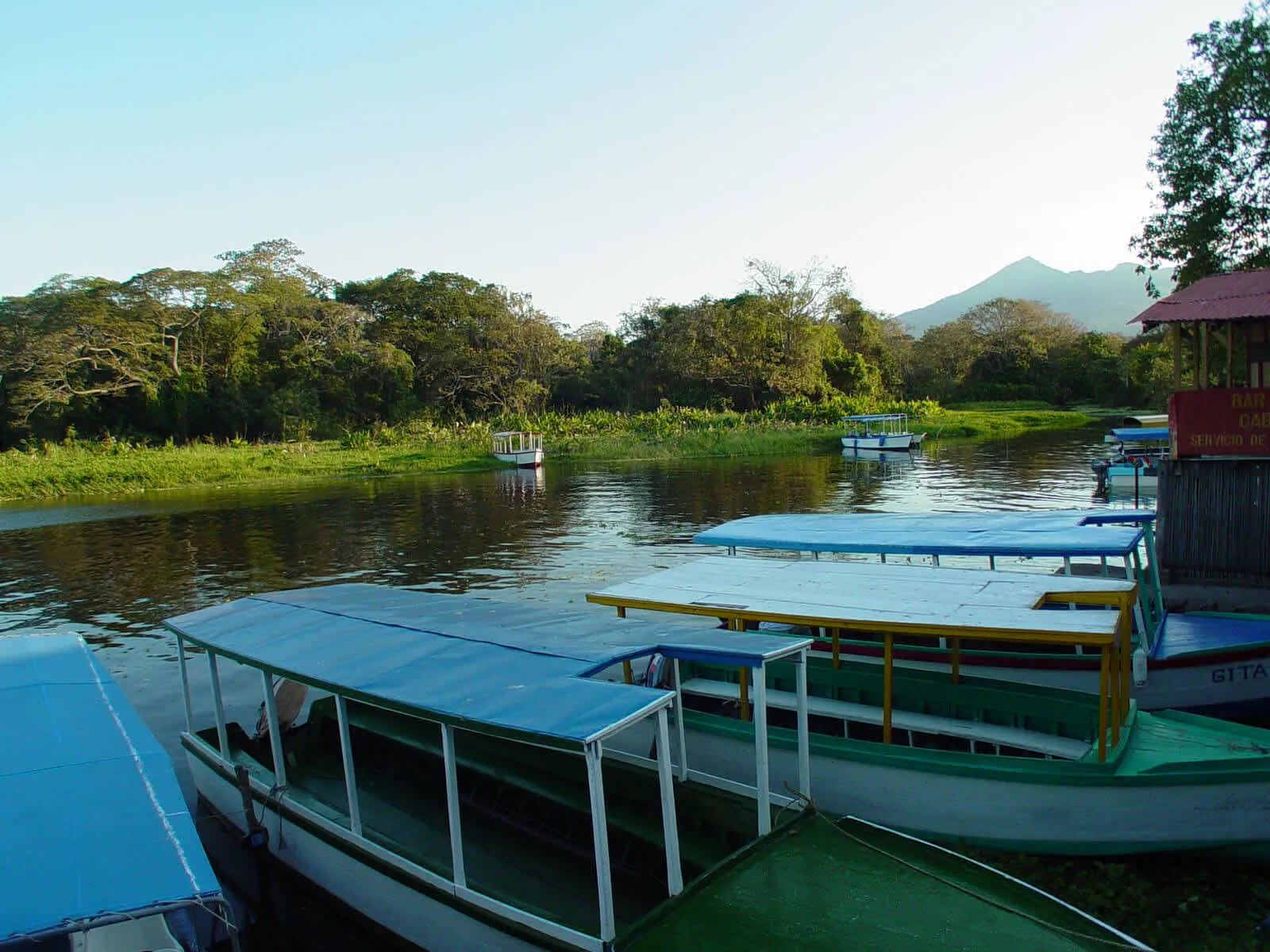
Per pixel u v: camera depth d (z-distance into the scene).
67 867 4.39
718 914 5.46
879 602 8.13
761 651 6.39
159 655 14.63
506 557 21.64
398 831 7.90
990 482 32.25
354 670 6.93
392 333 67.50
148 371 58.88
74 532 28.86
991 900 5.52
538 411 67.50
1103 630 6.69
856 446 47.47
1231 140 20.92
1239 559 12.82
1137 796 6.69
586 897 6.71
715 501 29.94
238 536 26.62
